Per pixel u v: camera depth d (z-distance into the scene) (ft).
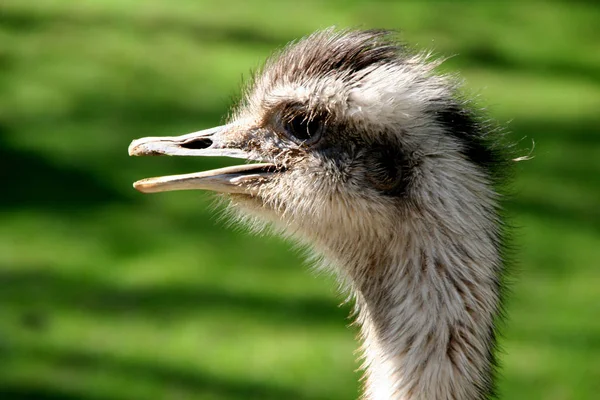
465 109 24.56
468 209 23.61
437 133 23.91
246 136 25.73
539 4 90.79
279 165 25.35
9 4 83.97
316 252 25.36
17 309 45.47
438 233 23.61
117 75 71.87
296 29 80.94
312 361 42.37
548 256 52.03
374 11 85.61
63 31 79.41
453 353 23.32
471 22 85.92
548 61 80.64
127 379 40.98
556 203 57.67
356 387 40.57
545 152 64.34
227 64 74.18
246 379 41.16
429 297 23.57
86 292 47.06
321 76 24.95
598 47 83.30
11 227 51.96
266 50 77.00
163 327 44.65
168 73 72.84
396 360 23.61
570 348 43.96
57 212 53.67
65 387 40.22
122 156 59.98
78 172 57.72
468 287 23.41
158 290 47.39
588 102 73.41
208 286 48.03
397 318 23.81
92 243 50.96
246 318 45.57
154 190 25.45
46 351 42.65
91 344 43.24
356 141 24.44
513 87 74.79
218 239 52.21
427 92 24.27
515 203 57.36
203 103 68.08
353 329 44.88
